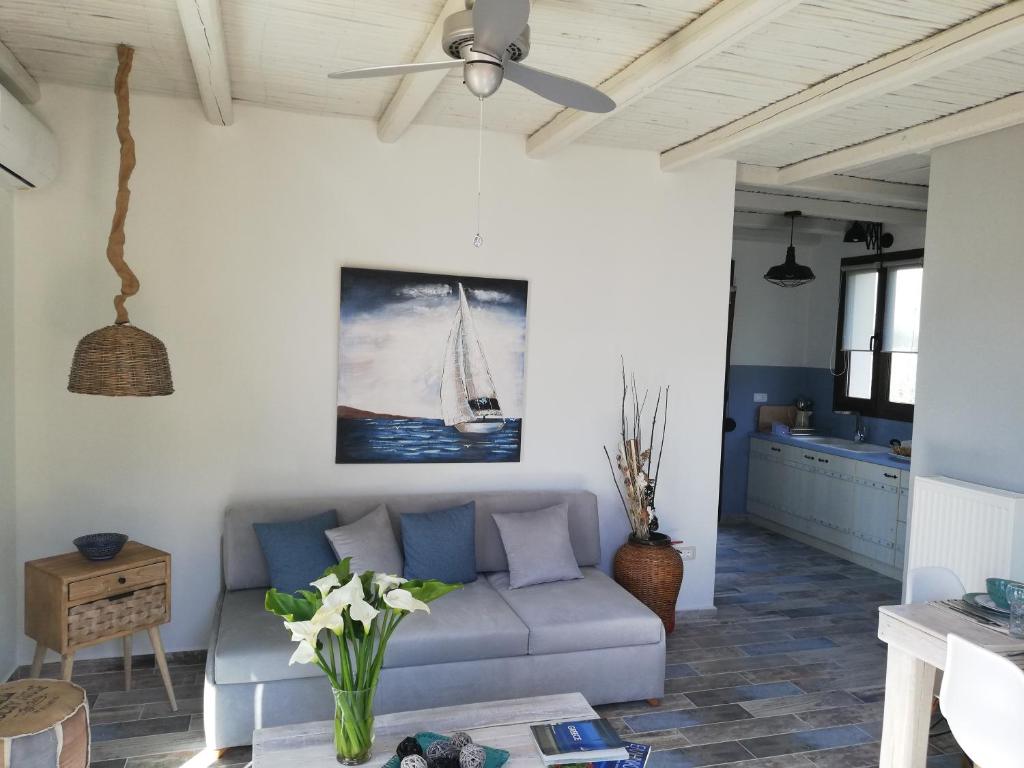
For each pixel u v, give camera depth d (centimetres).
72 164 346
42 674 350
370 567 339
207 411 371
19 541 348
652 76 289
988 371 375
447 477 411
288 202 377
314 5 255
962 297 389
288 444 383
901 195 507
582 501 412
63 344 350
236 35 281
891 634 267
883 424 634
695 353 454
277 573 333
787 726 327
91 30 282
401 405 399
